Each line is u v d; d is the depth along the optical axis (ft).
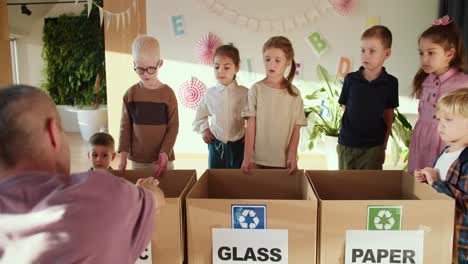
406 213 3.29
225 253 3.43
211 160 7.20
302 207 3.31
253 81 13.10
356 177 4.57
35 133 2.31
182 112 13.46
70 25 20.18
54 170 2.46
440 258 3.35
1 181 2.30
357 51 12.78
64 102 21.03
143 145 6.33
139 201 2.62
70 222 2.15
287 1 12.57
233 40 12.91
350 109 6.70
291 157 5.30
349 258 3.36
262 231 3.36
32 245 2.14
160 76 13.30
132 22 13.05
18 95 2.34
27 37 20.75
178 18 12.89
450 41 5.33
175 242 3.41
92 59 20.31
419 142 5.95
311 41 12.77
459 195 3.69
